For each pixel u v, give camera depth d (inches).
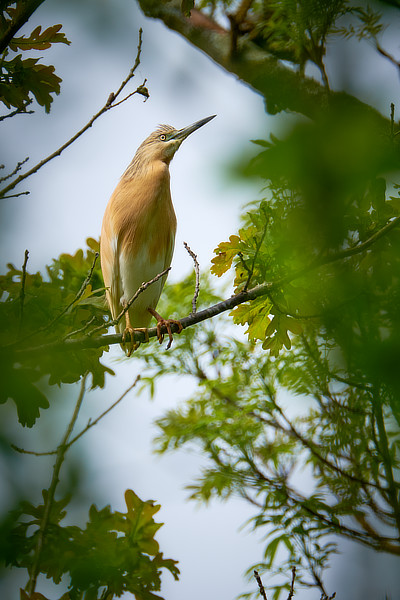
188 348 417.4
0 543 209.6
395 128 198.1
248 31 354.9
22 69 266.4
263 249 271.9
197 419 400.2
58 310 279.6
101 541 229.8
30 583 213.3
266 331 283.3
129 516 247.0
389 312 172.2
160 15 376.5
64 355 274.5
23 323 256.7
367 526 318.3
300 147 105.1
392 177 106.5
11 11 253.0
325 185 109.0
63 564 221.6
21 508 225.8
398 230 240.4
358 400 314.2
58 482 236.1
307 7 212.7
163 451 374.9
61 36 267.1
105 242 441.4
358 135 106.0
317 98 310.2
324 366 274.4
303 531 304.7
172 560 240.1
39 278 306.5
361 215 236.2
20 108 269.9
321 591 293.9
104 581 223.9
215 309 305.6
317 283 201.8
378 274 180.2
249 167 106.0
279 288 271.0
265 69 331.6
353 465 319.0
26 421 226.7
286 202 127.0
